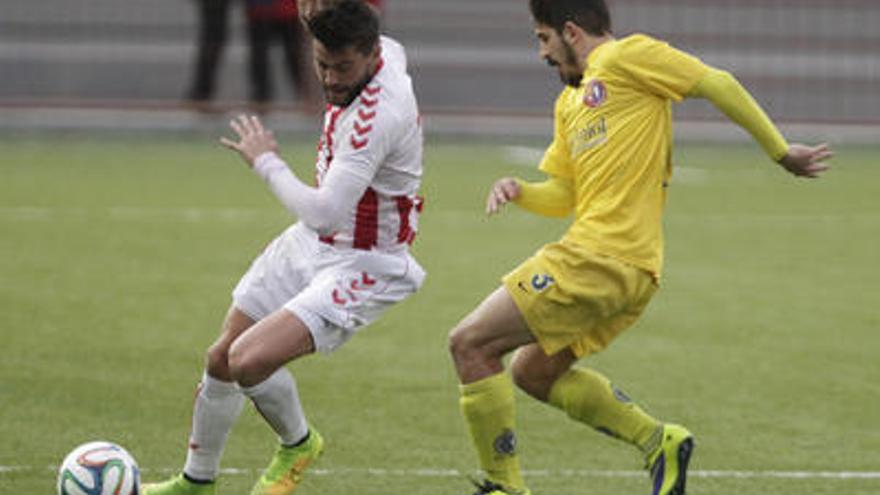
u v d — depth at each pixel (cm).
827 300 3681
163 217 4666
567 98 2058
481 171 5928
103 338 3092
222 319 3303
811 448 2419
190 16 8244
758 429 2530
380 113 1891
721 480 2234
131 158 6069
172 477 2183
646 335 3259
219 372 2003
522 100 7681
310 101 6819
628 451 2388
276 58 7206
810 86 7719
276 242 2045
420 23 8112
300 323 1922
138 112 6969
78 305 3403
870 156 6694
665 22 8406
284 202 1877
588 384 2030
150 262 3950
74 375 2783
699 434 2492
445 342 3144
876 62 8119
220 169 5812
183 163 5959
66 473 1853
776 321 3425
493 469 1995
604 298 1944
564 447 2402
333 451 2348
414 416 2569
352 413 2581
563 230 4647
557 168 2095
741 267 4116
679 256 4272
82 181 5381
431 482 2195
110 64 7825
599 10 2027
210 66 6881
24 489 2089
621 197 1956
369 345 3097
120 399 2625
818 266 4150
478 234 4528
